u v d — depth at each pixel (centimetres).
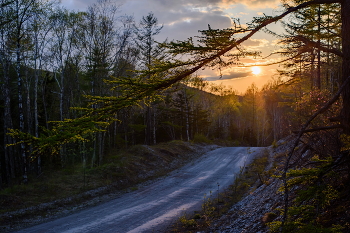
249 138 6016
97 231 880
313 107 794
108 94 2284
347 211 363
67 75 2847
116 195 1437
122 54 2334
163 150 2611
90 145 2327
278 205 681
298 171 297
